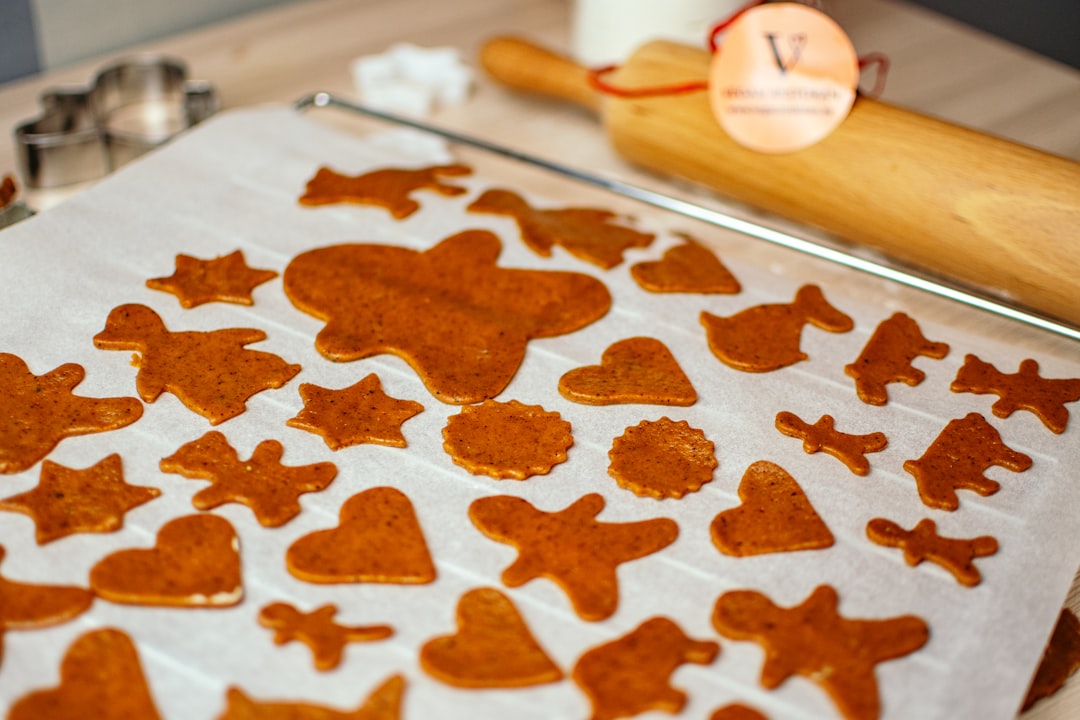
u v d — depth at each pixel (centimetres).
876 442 62
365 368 65
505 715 51
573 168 79
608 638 54
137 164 76
